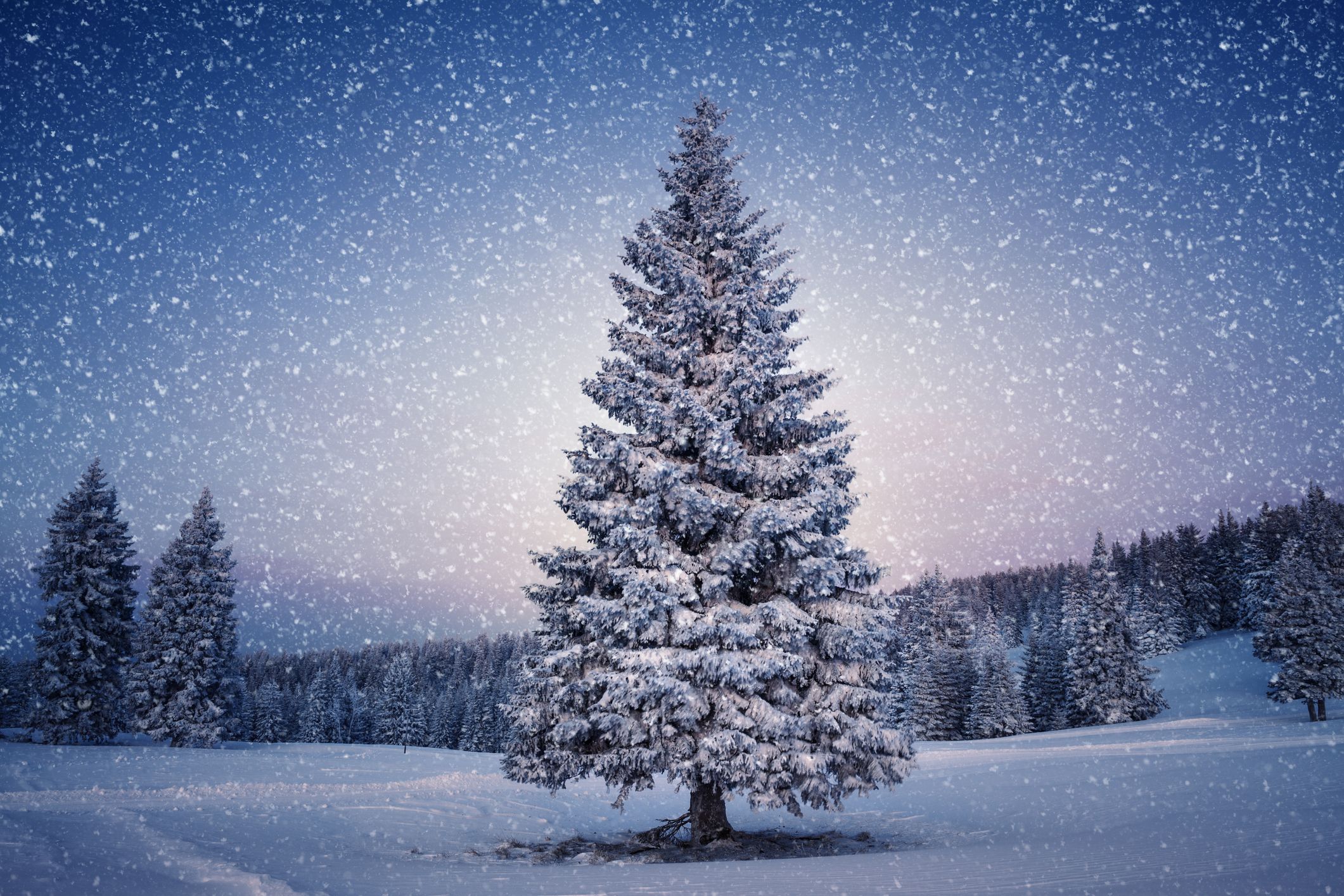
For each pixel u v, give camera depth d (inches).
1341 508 3321.9
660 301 655.8
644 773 529.0
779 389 621.6
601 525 572.1
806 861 432.5
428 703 4232.3
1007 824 595.2
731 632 520.7
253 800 836.0
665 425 580.1
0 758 1245.7
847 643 542.6
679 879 358.3
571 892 319.3
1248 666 3282.5
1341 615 2198.6
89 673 1711.4
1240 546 4160.9
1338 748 1074.7
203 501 1945.1
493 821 746.8
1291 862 288.8
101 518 1834.4
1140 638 3939.5
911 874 339.9
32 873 328.8
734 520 579.5
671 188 689.0
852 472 597.3
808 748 522.0
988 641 4178.2
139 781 1018.7
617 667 547.5
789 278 638.5
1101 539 2822.3
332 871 391.5
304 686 5236.2
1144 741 1679.4
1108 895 246.1
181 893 308.0
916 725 2960.1
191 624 1850.4
